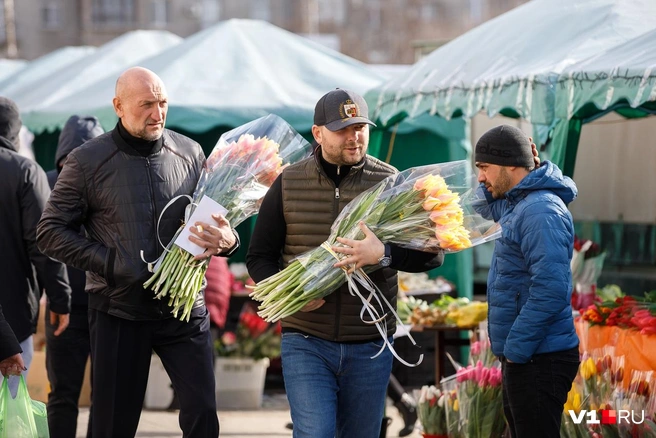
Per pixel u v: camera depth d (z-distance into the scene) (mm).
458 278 15086
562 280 6738
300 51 17047
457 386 8938
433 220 6527
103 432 7113
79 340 9141
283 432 11656
